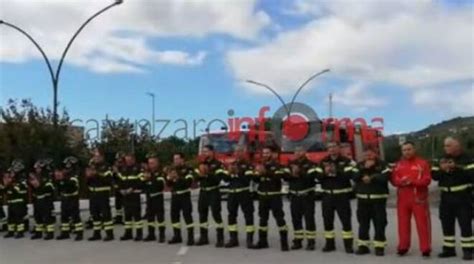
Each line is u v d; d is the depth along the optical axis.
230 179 15.02
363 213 13.63
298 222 14.52
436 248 14.47
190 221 15.55
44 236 17.52
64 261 13.37
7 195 18.19
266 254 13.84
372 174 13.51
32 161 25.83
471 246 12.73
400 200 13.42
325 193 14.04
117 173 17.09
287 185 15.05
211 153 15.45
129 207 16.56
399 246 13.42
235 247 14.93
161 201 16.14
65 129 30.45
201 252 14.22
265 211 14.66
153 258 13.48
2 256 14.32
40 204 17.45
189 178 15.62
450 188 12.85
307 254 13.75
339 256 13.42
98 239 16.81
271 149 14.87
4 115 28.75
